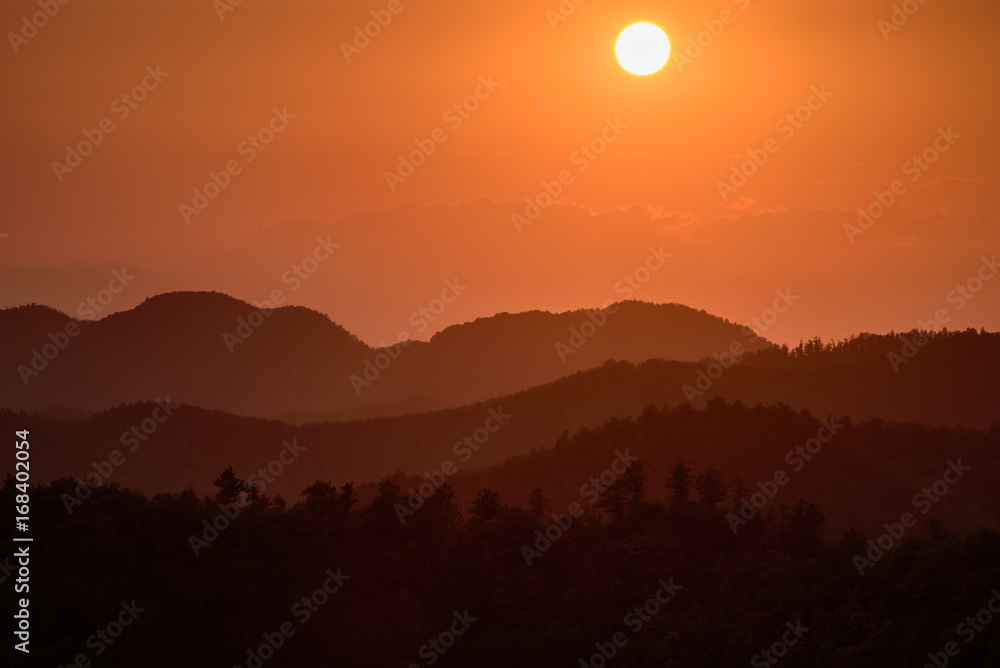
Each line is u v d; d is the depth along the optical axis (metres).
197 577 135.75
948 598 121.62
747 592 137.50
